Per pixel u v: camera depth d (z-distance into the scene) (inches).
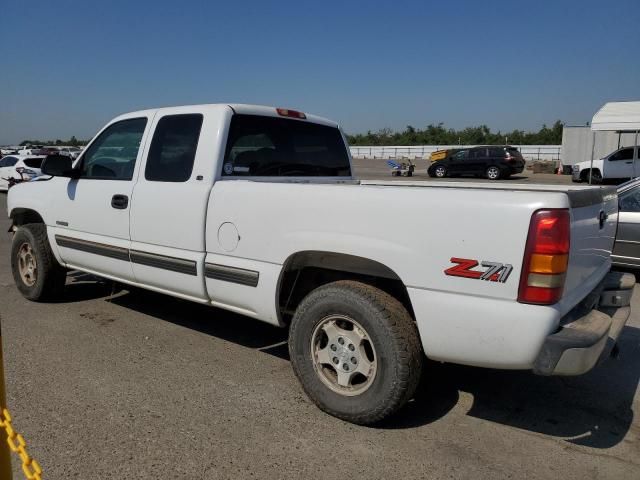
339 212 127.7
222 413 135.6
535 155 2047.2
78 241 198.1
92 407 137.3
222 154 160.1
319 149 201.9
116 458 115.5
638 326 212.2
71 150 1482.5
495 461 117.5
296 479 110.0
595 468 115.6
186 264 159.6
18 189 231.6
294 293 149.2
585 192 119.9
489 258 108.9
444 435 127.9
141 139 180.1
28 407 136.6
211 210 153.3
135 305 224.8
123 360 167.8
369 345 128.0
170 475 110.2
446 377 161.6
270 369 163.2
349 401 128.3
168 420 131.6
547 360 106.2
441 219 113.9
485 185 172.2
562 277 106.5
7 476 75.5
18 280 231.1
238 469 112.7
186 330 196.2
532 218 105.2
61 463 113.3
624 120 687.1
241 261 147.9
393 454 119.3
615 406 144.9
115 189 182.7
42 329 194.5
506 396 149.6
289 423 131.3
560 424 134.6
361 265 130.7
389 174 1280.8
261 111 176.2
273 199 139.5
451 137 3115.2
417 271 117.2
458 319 113.0
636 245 276.4
